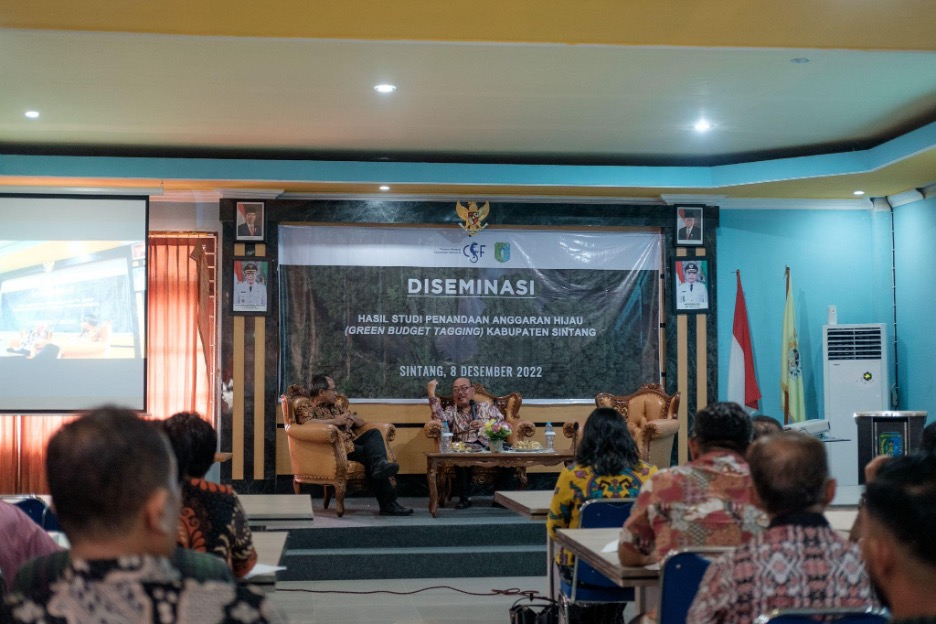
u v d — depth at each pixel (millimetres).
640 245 9609
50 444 1208
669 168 8906
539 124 7754
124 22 4949
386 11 4793
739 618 2090
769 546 2094
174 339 9125
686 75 6441
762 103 7152
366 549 7230
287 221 9219
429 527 7391
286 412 8281
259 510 4414
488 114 7441
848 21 4906
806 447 2133
